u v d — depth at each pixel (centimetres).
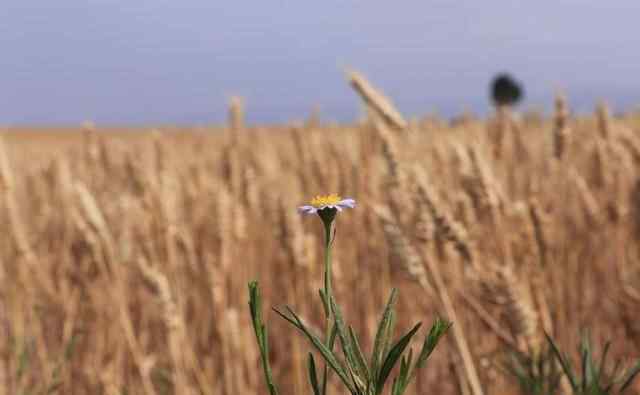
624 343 574
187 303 673
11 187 646
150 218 609
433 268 355
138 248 611
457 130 772
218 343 559
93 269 606
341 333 165
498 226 424
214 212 596
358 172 710
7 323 610
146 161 791
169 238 590
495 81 4716
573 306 582
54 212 818
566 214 691
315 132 835
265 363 162
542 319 375
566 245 614
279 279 693
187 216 734
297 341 511
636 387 411
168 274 585
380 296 700
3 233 639
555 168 731
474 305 337
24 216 830
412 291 645
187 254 617
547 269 450
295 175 763
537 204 443
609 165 732
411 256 349
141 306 638
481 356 380
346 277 707
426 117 826
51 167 918
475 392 334
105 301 618
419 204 365
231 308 602
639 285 582
